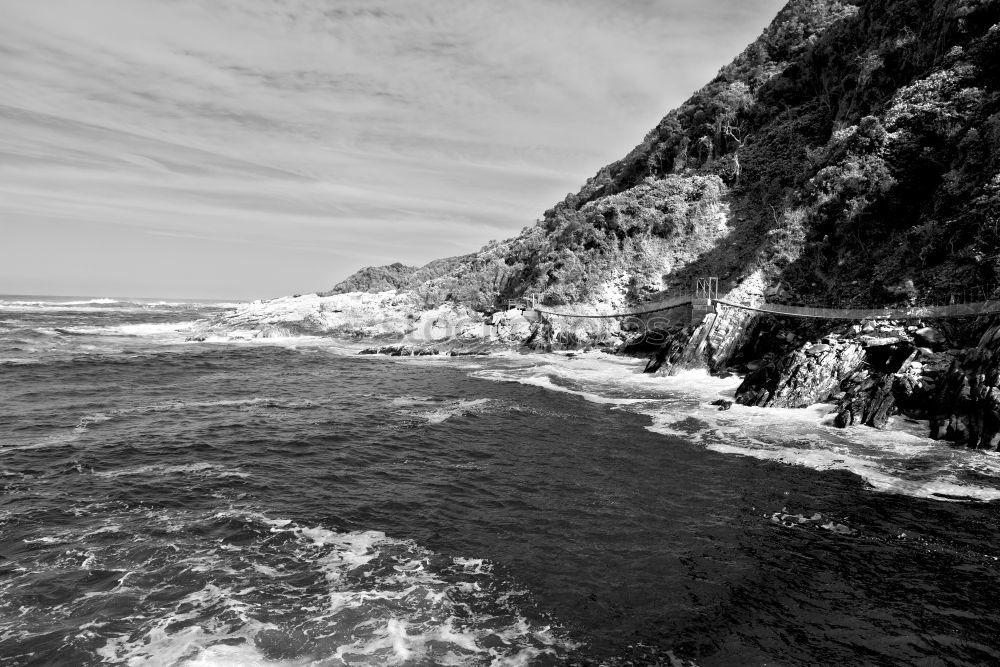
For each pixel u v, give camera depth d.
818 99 60.22
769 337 35.94
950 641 10.02
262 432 23.09
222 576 12.00
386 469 18.94
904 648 9.85
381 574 12.25
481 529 14.51
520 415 26.38
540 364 43.09
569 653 9.80
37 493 16.12
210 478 17.64
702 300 40.34
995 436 19.89
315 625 10.44
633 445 21.56
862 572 12.33
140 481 17.23
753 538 13.92
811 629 10.41
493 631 10.38
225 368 41.41
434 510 15.64
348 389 33.09
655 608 11.11
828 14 68.69
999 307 24.86
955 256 28.62
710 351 37.16
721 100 67.31
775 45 71.69
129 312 109.62
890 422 23.03
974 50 36.00
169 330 68.81
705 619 10.73
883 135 36.91
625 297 52.66
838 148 40.81
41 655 9.46
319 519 14.89
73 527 14.05
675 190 59.28
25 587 11.38
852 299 33.62
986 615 10.77
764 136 61.44
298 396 30.89
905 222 34.47
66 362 40.09
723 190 58.25
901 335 26.53
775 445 21.14
